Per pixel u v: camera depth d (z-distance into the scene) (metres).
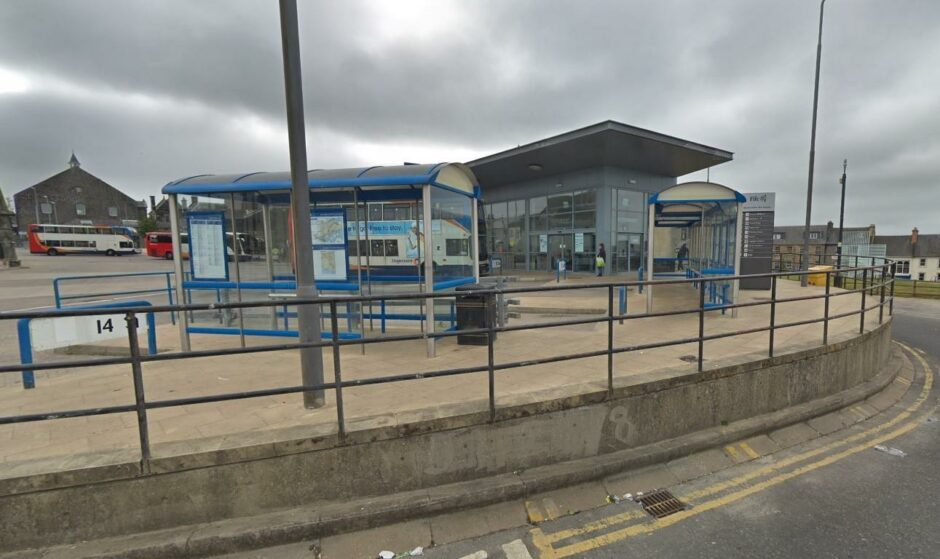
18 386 5.18
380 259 6.85
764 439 4.46
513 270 23.75
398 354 5.97
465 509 3.25
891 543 2.93
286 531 2.90
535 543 2.99
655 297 12.05
